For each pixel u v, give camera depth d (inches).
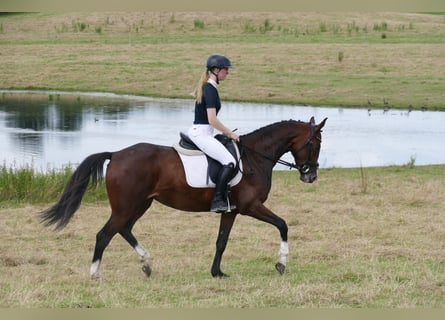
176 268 420.8
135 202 377.1
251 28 1948.8
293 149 405.7
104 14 2154.3
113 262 434.0
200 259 440.1
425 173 725.9
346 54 1595.7
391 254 450.3
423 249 464.4
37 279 389.7
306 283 386.6
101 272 408.2
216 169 383.9
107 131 972.6
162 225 531.5
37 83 1437.0
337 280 394.9
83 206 595.2
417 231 515.2
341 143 893.8
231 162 379.9
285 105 1189.7
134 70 1498.5
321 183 681.0
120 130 978.7
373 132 965.2
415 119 1064.8
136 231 511.8
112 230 378.9
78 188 376.5
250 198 390.3
